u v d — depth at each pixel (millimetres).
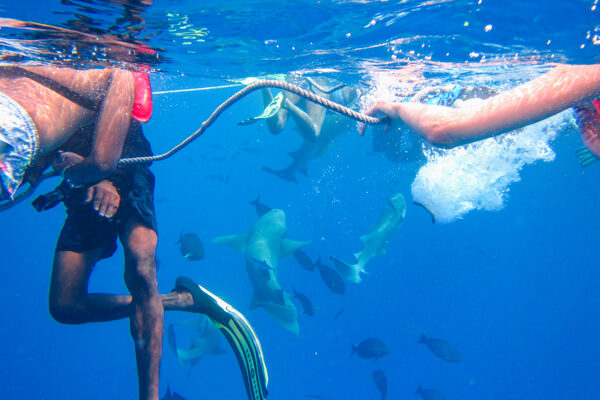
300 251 7590
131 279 2621
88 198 2756
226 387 19109
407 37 4645
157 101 16797
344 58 5590
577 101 1477
